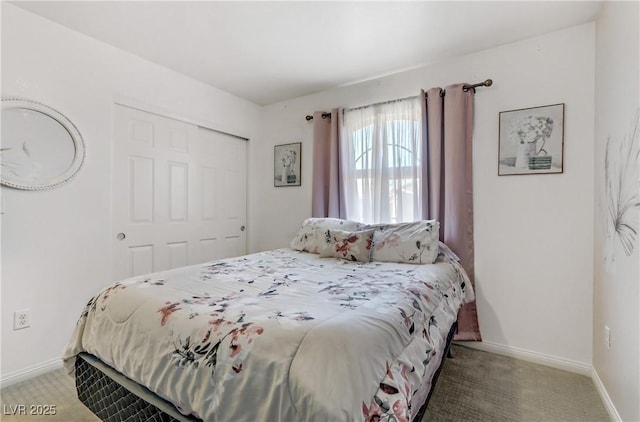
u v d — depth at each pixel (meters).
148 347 1.13
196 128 2.90
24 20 1.85
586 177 1.96
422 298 1.39
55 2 1.78
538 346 2.11
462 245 2.30
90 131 2.15
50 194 1.97
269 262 2.10
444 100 2.40
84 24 2.00
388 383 0.89
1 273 1.79
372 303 1.20
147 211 2.52
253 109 3.44
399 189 2.62
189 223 2.85
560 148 2.04
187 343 1.04
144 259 2.51
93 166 2.16
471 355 2.20
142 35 2.13
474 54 2.34
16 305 1.84
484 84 2.25
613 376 1.53
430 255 2.08
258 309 1.12
